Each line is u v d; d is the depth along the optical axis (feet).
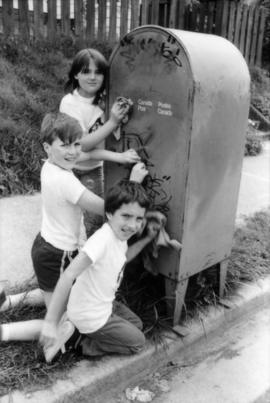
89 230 9.37
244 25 26.76
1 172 14.10
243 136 8.41
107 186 9.07
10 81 17.19
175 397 7.47
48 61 19.52
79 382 6.95
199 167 7.66
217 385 7.81
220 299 9.52
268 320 9.75
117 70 8.22
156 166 7.93
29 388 6.74
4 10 19.48
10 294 8.86
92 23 22.03
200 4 24.97
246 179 17.46
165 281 8.41
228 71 7.67
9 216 12.49
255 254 11.33
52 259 7.46
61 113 7.55
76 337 7.39
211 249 8.67
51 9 20.88
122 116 8.07
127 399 7.36
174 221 7.88
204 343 8.81
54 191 7.20
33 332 7.39
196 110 7.23
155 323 8.38
